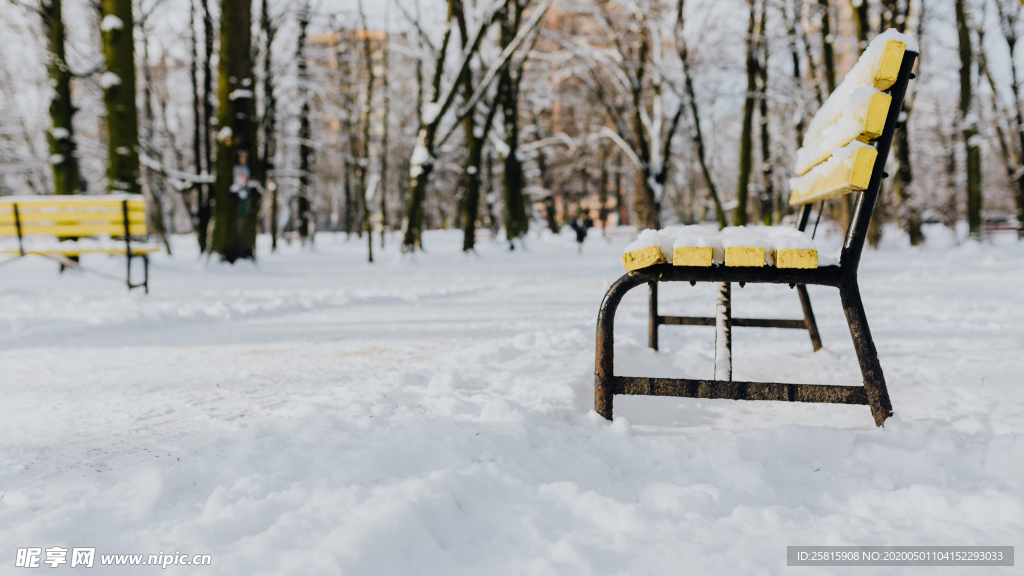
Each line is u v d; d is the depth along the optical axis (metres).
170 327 4.95
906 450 1.89
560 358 3.29
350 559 1.23
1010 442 1.83
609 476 1.78
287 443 1.93
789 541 1.40
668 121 23.16
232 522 1.42
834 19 18.98
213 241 11.16
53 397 2.67
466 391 2.53
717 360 2.56
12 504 1.56
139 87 20.44
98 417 2.34
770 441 2.00
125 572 1.25
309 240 26.70
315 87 21.42
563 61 23.61
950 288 7.51
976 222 17.22
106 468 1.79
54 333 4.38
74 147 12.06
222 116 11.02
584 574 1.25
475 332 4.62
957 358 3.48
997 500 1.52
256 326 5.01
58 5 11.85
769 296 6.81
